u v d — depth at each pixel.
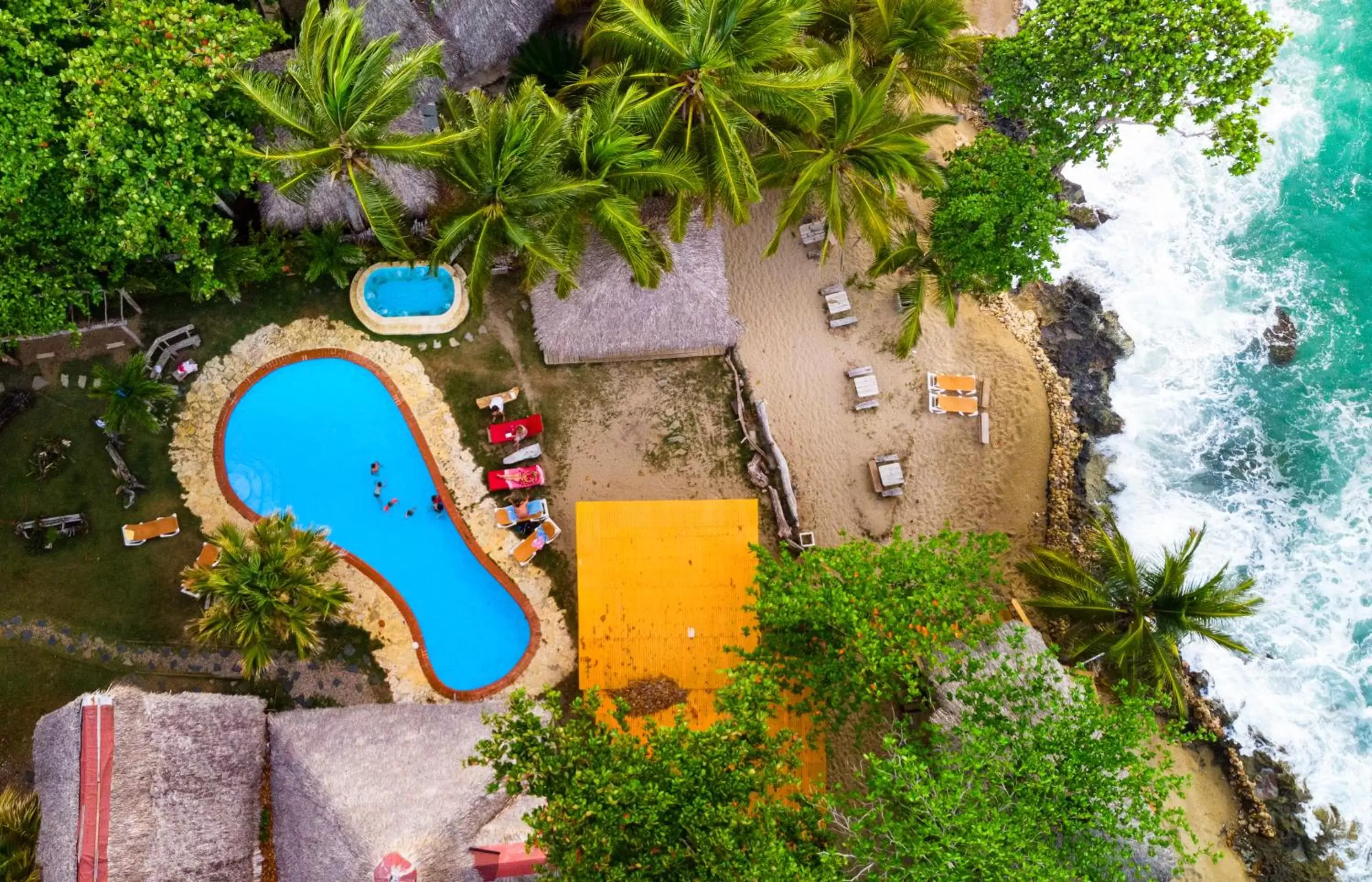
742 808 16.97
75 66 16.80
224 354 24.08
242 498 23.77
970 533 21.50
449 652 23.89
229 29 18.58
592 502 22.22
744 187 19.94
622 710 18.27
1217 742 26.30
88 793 17.61
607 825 16.02
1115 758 17.20
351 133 18.66
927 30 21.56
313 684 23.39
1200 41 21.69
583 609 21.89
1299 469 27.98
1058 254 28.67
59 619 23.00
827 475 26.08
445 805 19.05
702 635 21.81
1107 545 22.95
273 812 20.05
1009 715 20.36
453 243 20.92
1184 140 29.62
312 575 21.23
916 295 23.28
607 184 19.58
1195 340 28.62
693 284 23.70
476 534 24.28
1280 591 27.36
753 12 18.88
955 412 26.69
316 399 24.33
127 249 18.47
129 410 21.84
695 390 25.72
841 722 19.92
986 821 16.23
